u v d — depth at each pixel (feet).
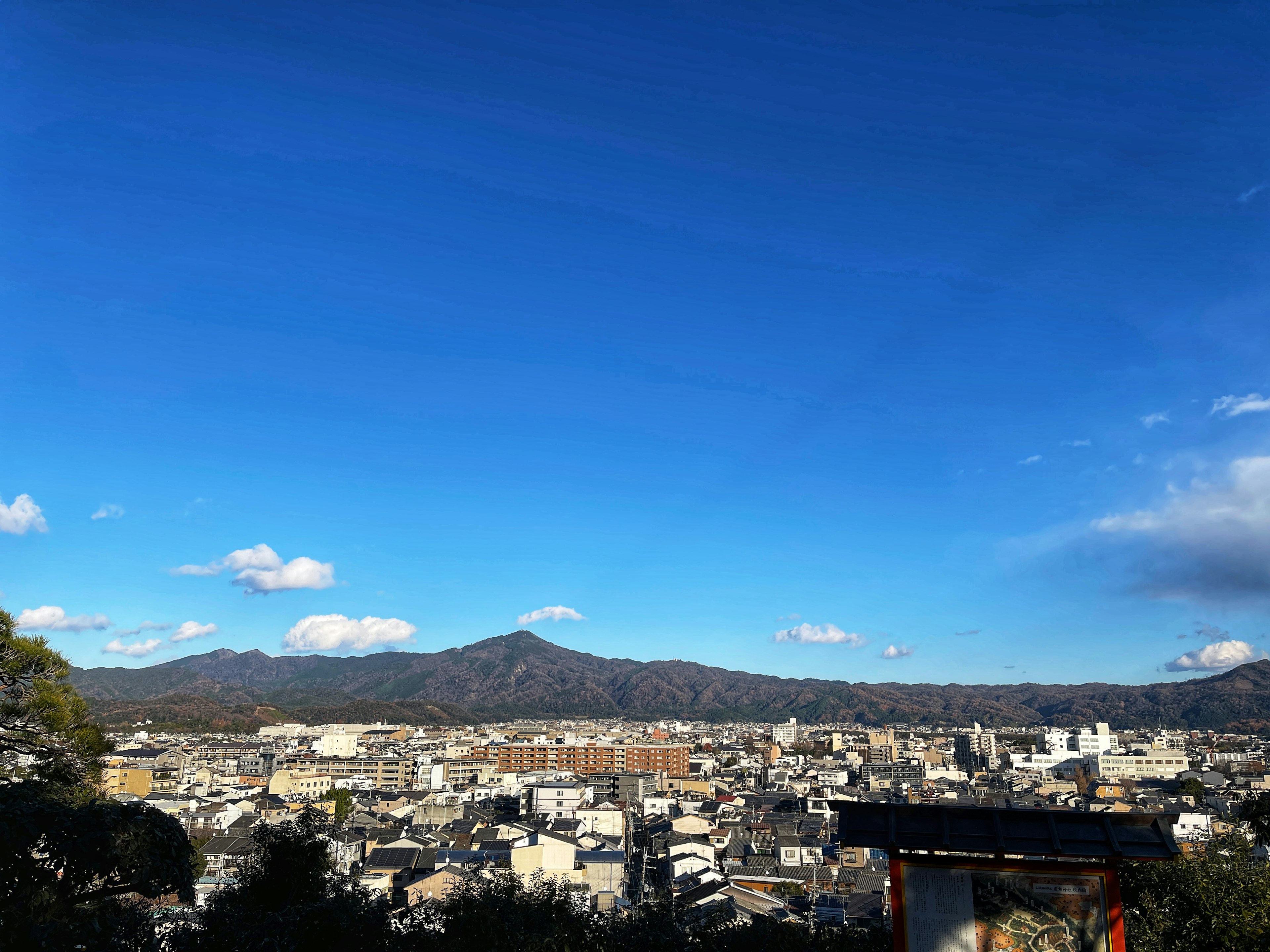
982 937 37.60
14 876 54.54
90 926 54.39
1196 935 48.93
